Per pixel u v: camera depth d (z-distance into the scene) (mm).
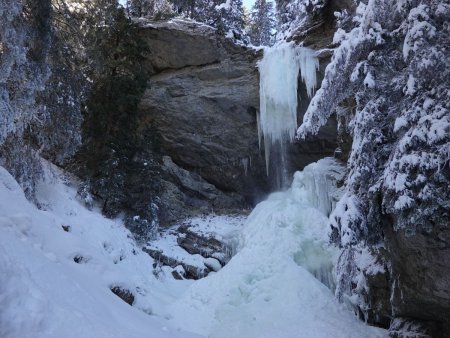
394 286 7227
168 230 15094
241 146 17234
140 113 16547
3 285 4520
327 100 7176
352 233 6172
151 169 14367
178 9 22781
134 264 11453
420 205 5449
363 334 7859
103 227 11961
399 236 6168
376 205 6316
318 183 12703
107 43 14805
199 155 17781
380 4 6477
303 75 14766
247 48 16500
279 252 10969
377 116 6301
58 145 11867
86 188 13062
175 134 17359
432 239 5660
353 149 6656
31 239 7359
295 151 16500
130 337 5168
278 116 15594
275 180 17578
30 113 10320
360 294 8656
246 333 8500
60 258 7531
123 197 13586
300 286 9688
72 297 5562
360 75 6598
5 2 8430
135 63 15336
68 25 12250
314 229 11695
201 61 16844
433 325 7031
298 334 8023
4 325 4105
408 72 5922
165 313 9406
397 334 7285
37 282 5164
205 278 10719
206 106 16734
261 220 12789
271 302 9523
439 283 5883
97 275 8227
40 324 4398
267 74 15547
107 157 13719
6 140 10305
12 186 8664
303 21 16156
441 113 5414
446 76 5539
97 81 14523
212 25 18734
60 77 11664
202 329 8961
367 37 6406
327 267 10859
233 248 13406
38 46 9992
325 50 14602
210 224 15609
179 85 16781
